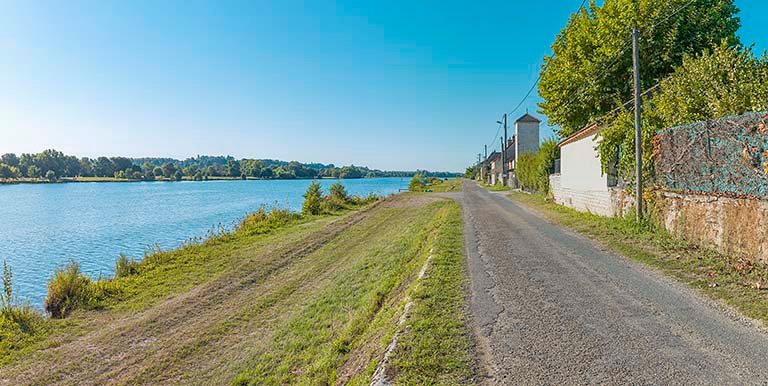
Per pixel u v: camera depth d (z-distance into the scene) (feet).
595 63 61.82
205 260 45.19
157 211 131.64
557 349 13.56
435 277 22.88
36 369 21.47
